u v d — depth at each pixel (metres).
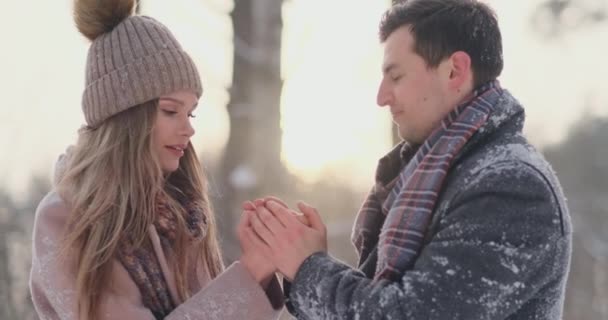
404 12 2.36
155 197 2.64
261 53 6.37
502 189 2.11
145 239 2.60
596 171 15.34
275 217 2.41
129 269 2.53
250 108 6.33
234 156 6.31
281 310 2.62
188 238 2.70
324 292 2.21
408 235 2.22
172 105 2.62
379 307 2.10
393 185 2.49
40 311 2.56
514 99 2.33
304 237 2.36
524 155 2.18
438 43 2.29
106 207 2.47
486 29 2.33
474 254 2.07
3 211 8.16
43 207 2.52
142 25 2.64
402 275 2.20
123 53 2.60
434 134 2.31
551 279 2.16
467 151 2.25
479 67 2.32
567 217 2.20
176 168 2.68
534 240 2.08
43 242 2.48
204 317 2.46
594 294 12.09
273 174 6.34
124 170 2.54
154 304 2.55
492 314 2.06
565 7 12.52
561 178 15.41
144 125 2.57
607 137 15.50
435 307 2.06
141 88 2.57
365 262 2.40
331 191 11.05
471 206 2.13
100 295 2.42
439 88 2.31
